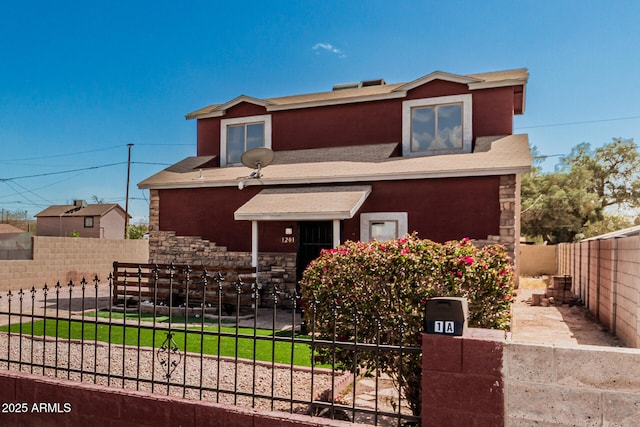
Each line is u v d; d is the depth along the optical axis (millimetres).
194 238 14164
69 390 4543
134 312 12070
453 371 3309
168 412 4129
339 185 12633
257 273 12477
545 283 21547
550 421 3072
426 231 11648
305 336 9125
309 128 15719
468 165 11289
